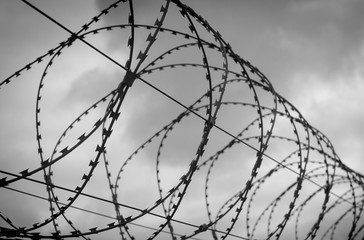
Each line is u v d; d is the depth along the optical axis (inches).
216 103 143.8
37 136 178.4
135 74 109.3
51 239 108.2
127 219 121.4
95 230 113.1
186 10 145.4
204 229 157.6
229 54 175.3
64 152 101.9
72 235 108.7
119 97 107.8
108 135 104.6
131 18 107.3
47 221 107.2
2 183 95.8
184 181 132.1
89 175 106.0
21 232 103.7
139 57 110.0
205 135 136.1
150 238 132.4
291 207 196.1
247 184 167.6
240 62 176.7
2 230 101.8
